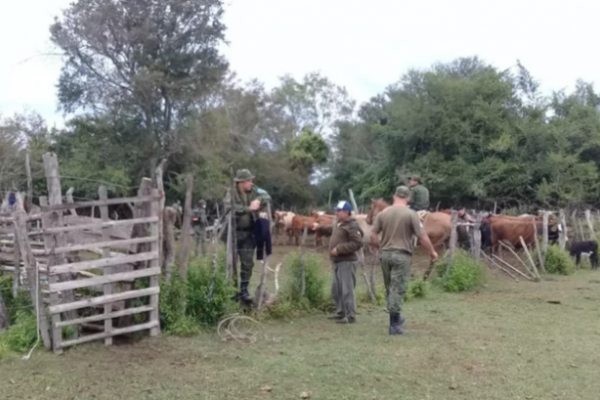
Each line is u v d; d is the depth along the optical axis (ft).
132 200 26.07
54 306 23.81
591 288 43.29
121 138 117.91
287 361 23.04
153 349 24.64
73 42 113.60
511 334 27.99
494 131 123.65
